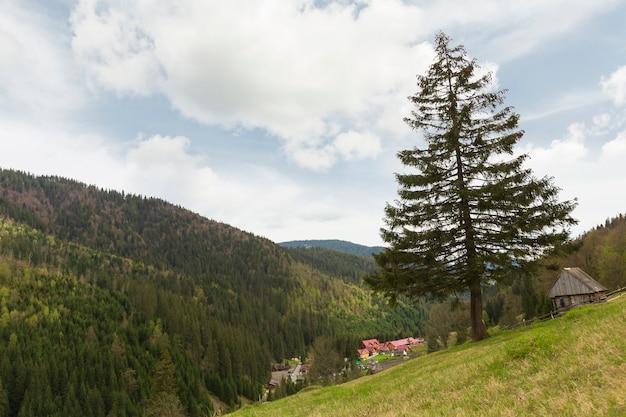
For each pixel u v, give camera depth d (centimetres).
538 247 2106
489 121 2328
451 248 2219
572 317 1634
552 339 968
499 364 955
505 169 2162
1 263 16500
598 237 8712
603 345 789
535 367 826
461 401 761
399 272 2173
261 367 14812
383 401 1039
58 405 9088
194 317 15450
